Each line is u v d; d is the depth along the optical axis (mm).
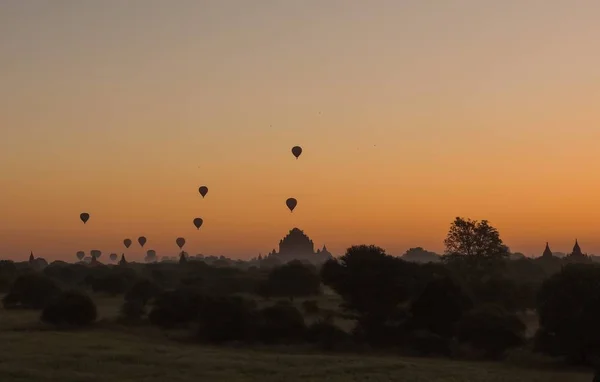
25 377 33969
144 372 36188
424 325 53625
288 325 54344
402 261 59344
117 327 60875
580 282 43281
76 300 62344
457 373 38094
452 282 55312
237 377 35281
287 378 35156
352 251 59812
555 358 44000
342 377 35781
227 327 53438
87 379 33844
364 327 55750
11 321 64500
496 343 47969
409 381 34969
